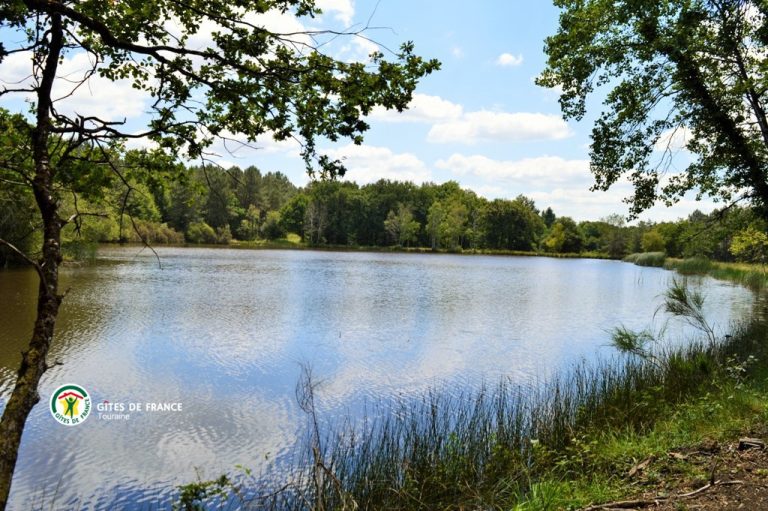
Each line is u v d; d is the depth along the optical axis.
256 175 127.81
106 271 34.69
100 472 7.34
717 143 13.29
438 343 16.52
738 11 11.70
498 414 8.19
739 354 12.05
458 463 6.68
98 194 3.91
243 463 7.62
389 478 6.43
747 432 6.21
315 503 5.50
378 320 20.48
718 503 4.39
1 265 30.17
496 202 123.31
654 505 4.53
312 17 3.85
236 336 16.38
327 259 66.00
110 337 15.38
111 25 3.78
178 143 4.06
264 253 74.19
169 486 6.99
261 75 3.82
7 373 11.20
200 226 90.44
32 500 6.64
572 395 9.35
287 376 12.12
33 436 8.45
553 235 122.12
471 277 44.72
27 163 3.73
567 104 13.78
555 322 21.28
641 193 13.78
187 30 4.00
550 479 5.61
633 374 10.41
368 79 3.74
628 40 12.84
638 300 29.95
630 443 6.53
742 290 33.97
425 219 124.06
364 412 9.77
